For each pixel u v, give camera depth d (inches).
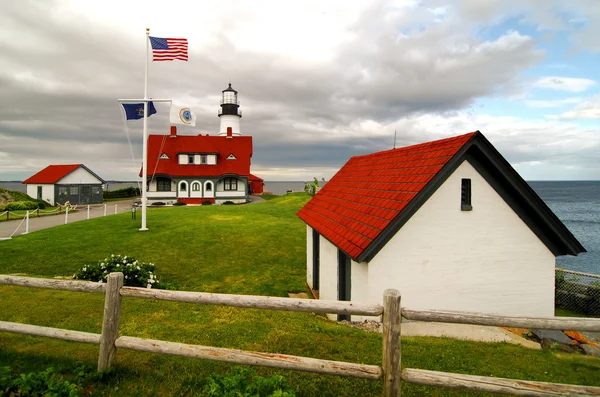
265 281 536.4
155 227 836.6
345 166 605.0
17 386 148.7
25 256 588.7
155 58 708.0
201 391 167.5
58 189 1804.9
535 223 333.1
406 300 314.8
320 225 442.0
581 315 441.7
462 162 317.4
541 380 205.8
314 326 280.4
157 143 1806.1
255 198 2137.1
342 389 176.4
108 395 164.4
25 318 294.5
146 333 257.1
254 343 239.6
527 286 335.6
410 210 305.1
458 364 222.5
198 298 171.0
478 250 325.4
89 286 183.0
